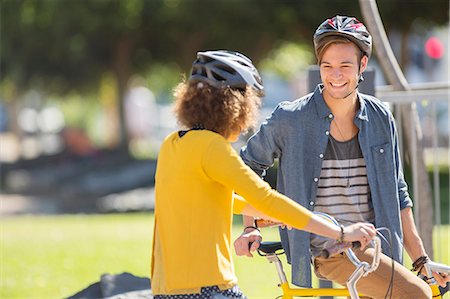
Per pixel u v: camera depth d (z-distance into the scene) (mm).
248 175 7016
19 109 81125
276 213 6984
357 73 8312
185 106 7359
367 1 14266
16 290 16875
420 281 7988
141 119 88812
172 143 7344
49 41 53344
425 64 67688
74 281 17656
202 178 7180
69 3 50062
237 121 7363
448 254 18000
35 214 40438
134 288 12523
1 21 53969
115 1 49406
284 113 8555
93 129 92500
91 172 55750
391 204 8477
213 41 51906
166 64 58281
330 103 8445
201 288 7145
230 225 7355
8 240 23672
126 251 21047
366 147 8445
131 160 59312
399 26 45625
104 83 67500
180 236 7195
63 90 63469
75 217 33750
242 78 7355
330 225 7090
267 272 17031
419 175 13898
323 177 8508
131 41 55375
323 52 8312
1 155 81375
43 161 64375
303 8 44500
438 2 44312
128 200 45844
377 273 7941
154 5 48844
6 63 58312
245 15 45594
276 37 48281
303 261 8297
